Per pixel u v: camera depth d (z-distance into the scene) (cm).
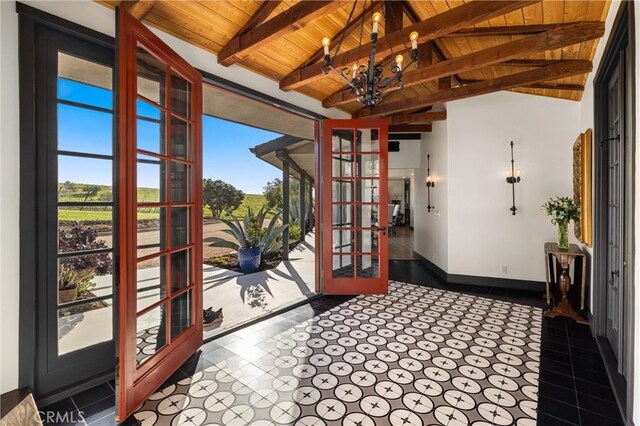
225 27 262
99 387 217
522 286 442
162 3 229
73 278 213
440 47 359
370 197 420
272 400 201
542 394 205
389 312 353
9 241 183
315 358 253
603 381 219
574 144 378
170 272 232
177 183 249
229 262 748
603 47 248
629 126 170
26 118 188
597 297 279
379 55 271
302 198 900
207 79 283
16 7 181
